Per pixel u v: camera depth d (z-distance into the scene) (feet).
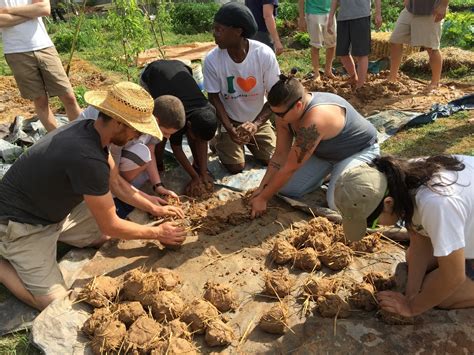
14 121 19.85
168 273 10.98
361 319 9.76
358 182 8.16
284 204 14.02
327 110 12.53
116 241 12.64
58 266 11.32
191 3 47.50
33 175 10.39
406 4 22.52
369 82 24.30
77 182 9.97
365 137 13.57
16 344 10.02
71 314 10.07
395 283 10.48
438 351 8.94
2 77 29.40
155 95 14.94
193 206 14.05
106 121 9.93
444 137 18.20
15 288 10.82
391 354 8.93
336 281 10.68
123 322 9.86
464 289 9.37
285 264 11.68
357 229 8.34
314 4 25.30
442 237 7.86
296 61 31.27
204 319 9.68
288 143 13.88
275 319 9.53
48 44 17.81
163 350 8.91
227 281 11.23
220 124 16.28
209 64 15.78
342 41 23.86
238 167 16.10
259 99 16.15
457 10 45.19
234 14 14.49
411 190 8.14
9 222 10.77
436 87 23.07
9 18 16.71
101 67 31.42
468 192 8.06
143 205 12.91
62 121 20.97
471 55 26.40
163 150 15.72
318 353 9.05
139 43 24.76
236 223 13.23
